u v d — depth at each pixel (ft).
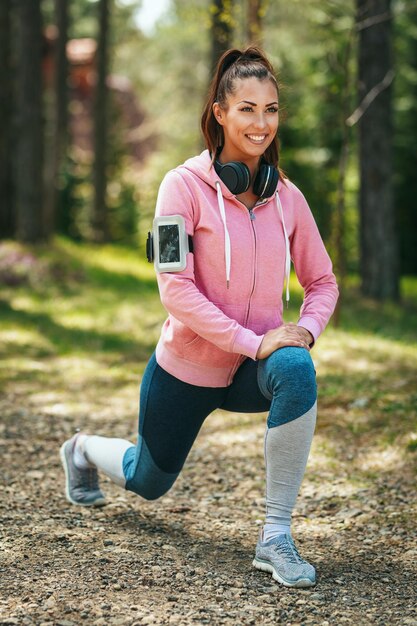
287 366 9.09
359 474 14.29
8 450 16.25
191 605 8.96
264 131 9.29
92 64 109.29
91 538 11.18
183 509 12.74
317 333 9.73
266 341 9.14
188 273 9.29
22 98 53.36
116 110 97.14
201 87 103.19
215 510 12.82
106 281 45.65
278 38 68.13
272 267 9.55
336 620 8.70
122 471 11.07
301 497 13.35
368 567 10.37
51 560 10.25
